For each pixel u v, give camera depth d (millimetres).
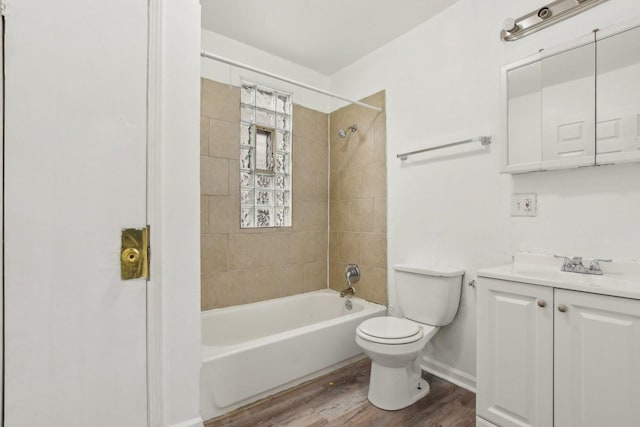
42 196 568
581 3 1482
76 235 598
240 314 2402
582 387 1158
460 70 1990
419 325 1898
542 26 1616
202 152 2299
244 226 2531
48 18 575
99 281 621
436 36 2131
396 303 2389
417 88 2250
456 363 2006
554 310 1232
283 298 2699
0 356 535
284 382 1881
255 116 2586
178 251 711
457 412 1690
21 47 551
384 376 1749
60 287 583
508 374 1364
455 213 2014
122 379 645
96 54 621
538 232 1640
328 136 3027
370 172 2611
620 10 1383
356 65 2748
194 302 737
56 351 580
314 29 2301
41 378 567
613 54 1377
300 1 1989
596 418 1126
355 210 2746
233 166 2443
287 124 2789
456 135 2008
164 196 690
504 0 1777
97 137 620
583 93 1454
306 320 2771
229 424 1597
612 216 1408
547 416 1244
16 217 547
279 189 2738
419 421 1615
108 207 630
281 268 2711
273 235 2668
